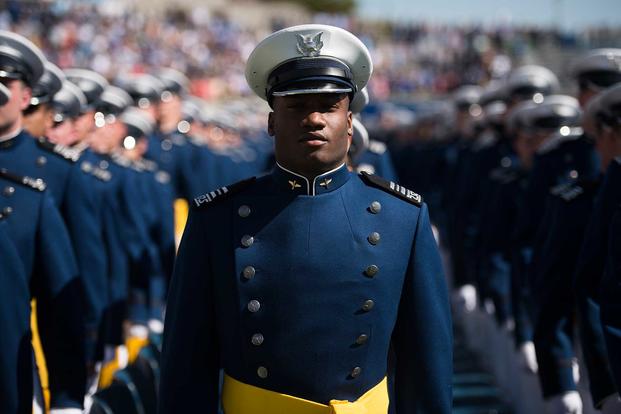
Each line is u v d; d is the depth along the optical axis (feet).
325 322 15.33
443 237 59.57
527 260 31.76
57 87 26.37
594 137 23.49
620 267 18.01
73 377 20.85
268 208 15.75
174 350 15.74
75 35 179.63
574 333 23.93
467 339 47.34
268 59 15.48
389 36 265.54
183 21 231.09
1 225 18.85
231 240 15.71
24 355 18.44
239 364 15.69
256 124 122.31
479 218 40.93
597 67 29.78
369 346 15.57
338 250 15.49
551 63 200.54
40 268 20.80
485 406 37.68
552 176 31.24
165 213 39.58
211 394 15.94
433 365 15.72
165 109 52.44
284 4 332.60
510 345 37.22
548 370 23.67
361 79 16.15
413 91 214.07
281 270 15.40
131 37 194.08
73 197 25.36
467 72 211.00
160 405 15.79
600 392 20.04
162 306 39.40
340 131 15.44
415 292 15.92
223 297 15.66
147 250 38.11
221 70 199.82
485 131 52.39
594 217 20.10
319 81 15.19
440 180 73.77
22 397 18.34
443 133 75.20
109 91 38.47
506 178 36.91
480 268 40.63
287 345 15.33
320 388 15.35
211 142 64.44
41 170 24.95
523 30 232.73
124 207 37.17
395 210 16.03
